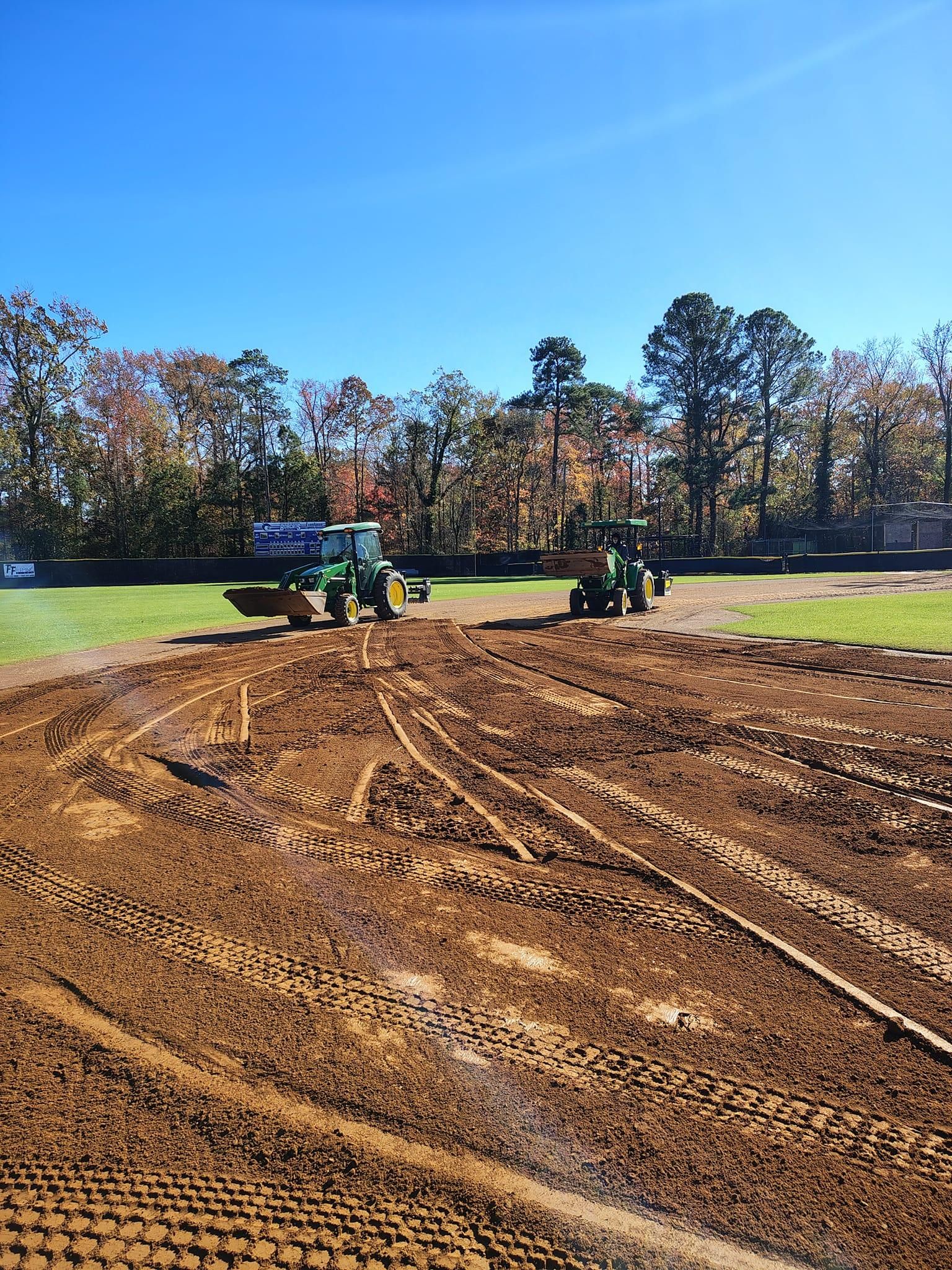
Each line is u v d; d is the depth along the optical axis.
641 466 64.62
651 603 19.11
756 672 10.12
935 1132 2.37
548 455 62.81
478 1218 2.11
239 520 56.47
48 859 4.57
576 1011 3.00
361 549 17.69
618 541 18.94
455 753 6.73
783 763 6.10
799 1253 1.98
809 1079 2.60
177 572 42.66
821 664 10.37
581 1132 2.39
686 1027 2.88
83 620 19.19
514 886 4.09
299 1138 2.39
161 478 53.00
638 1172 2.24
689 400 53.84
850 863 4.26
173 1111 2.52
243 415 56.66
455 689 9.77
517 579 39.28
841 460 59.97
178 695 9.62
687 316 51.69
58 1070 2.72
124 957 3.46
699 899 3.88
